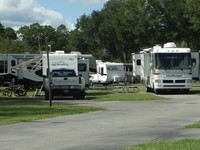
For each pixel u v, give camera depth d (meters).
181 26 61.91
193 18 57.28
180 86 39.94
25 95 41.38
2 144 13.37
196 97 36.22
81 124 18.39
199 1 57.06
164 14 62.59
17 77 50.56
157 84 39.88
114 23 70.94
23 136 15.09
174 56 40.22
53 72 37.16
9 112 23.66
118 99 34.03
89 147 12.52
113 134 15.20
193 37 63.12
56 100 34.47
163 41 64.19
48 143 13.47
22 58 55.66
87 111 24.16
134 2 65.69
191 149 11.34
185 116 21.16
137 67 47.81
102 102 31.36
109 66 66.50
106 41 99.50
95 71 57.34
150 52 42.50
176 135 14.65
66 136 14.95
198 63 45.97
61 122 19.19
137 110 24.80
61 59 39.53
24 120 19.86
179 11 61.34
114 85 62.16
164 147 11.74
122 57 100.12
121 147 12.35
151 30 63.56
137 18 64.81
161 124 17.92
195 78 46.12
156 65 40.16
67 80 35.31
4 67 55.78
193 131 15.62
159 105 28.27
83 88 35.53
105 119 20.23
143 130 16.09
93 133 15.58
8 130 16.69
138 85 60.59
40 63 48.62
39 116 21.53
